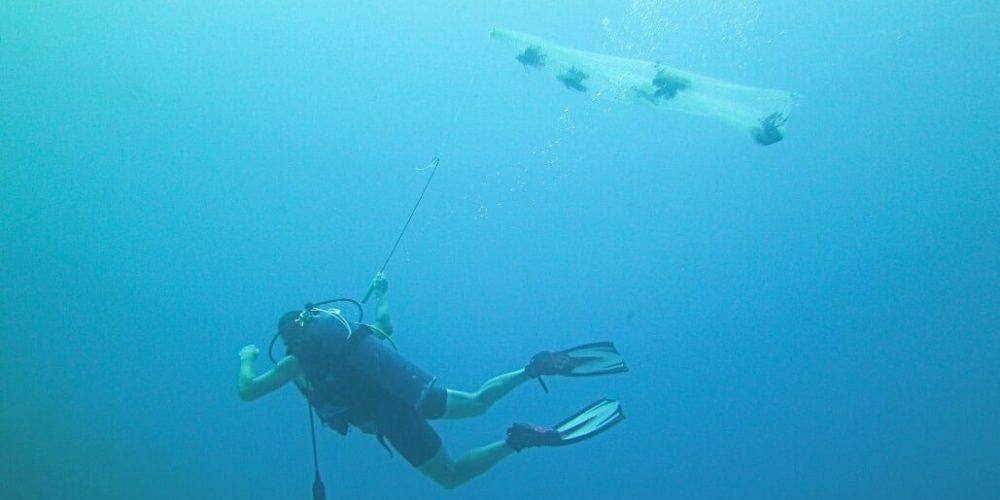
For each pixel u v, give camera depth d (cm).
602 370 377
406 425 329
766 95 475
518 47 568
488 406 367
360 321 351
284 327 341
